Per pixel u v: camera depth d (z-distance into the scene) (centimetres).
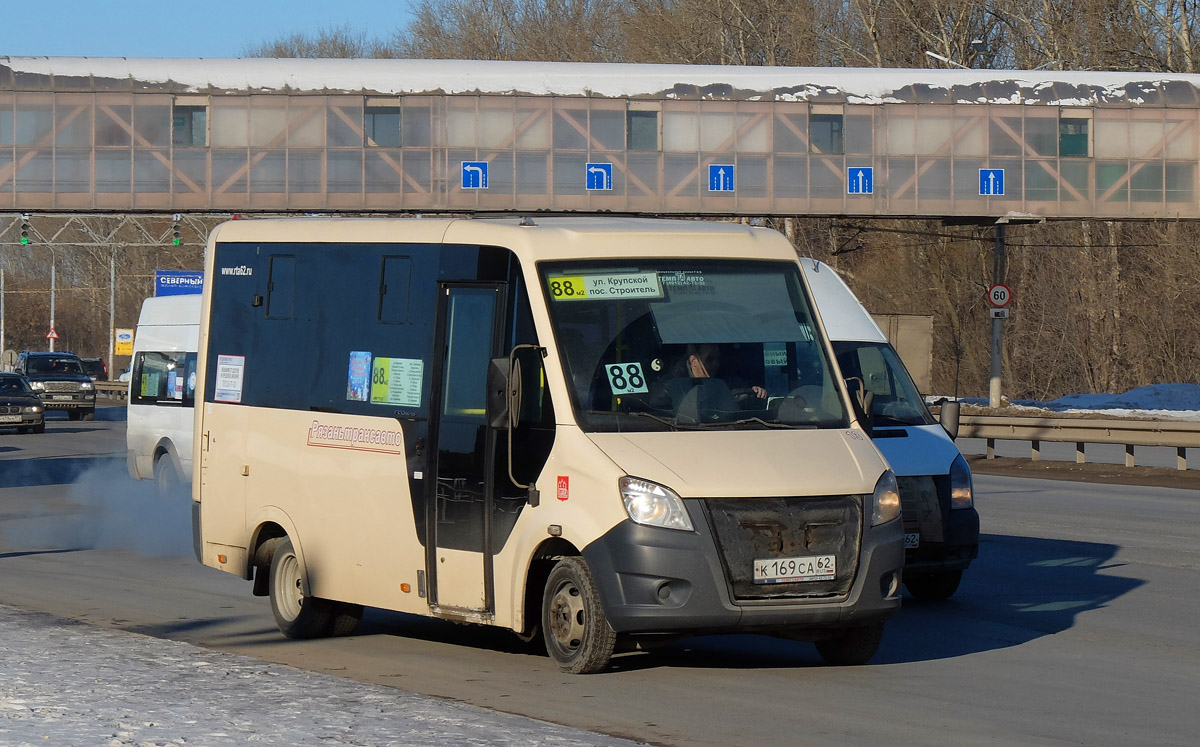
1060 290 10788
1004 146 8744
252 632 1972
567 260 1655
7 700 1366
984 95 8719
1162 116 8756
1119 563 2595
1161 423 4681
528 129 8581
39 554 2844
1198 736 1329
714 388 1619
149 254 18275
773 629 1524
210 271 2145
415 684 1571
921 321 6169
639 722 1373
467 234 1744
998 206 8744
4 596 2266
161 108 8569
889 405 2348
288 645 1870
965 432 5338
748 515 1498
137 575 2548
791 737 1312
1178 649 1795
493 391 1577
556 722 1376
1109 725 1371
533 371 1616
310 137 8550
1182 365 10012
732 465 1524
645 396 1598
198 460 2138
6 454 5825
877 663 1698
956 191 8750
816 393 1662
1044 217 8694
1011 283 11200
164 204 8606
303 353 1964
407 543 1764
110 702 1359
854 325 2512
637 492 1502
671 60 12138
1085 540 2925
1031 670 1655
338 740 1193
